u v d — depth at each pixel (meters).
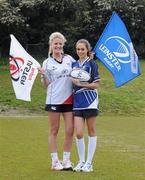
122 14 32.66
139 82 26.08
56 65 8.51
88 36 32.75
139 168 9.19
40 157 10.14
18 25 30.67
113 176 8.30
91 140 8.50
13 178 8.05
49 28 32.44
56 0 31.66
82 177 8.05
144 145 12.40
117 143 12.70
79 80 8.34
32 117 19.28
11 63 8.69
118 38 8.81
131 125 17.25
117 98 23.08
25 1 30.97
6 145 11.82
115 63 8.79
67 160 8.66
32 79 8.66
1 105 21.64
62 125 16.42
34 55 32.41
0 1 29.75
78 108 8.38
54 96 8.51
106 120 18.86
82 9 32.41
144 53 34.03
